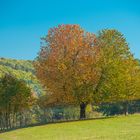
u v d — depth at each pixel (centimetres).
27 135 4791
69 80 6469
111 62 6731
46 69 6500
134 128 4734
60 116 10000
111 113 10044
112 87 6775
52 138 4262
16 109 7431
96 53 6638
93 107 9169
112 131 4516
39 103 7088
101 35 6912
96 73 6625
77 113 10044
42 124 6319
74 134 4481
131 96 7044
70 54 6444
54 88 6512
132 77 7019
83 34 6650
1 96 7300
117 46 6894
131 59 7019
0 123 7612
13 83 7338
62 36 6525
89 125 5422
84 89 6631
